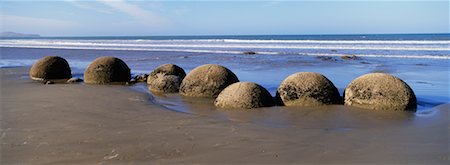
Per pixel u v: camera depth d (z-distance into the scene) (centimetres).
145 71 1719
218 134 652
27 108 876
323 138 628
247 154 551
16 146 598
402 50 2794
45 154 560
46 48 3994
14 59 2536
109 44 4800
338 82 1284
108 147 588
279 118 769
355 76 1431
